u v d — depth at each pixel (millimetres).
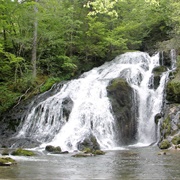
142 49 32781
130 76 24641
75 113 20688
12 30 27656
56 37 29688
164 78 23219
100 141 19188
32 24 28609
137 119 21500
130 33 32156
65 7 33031
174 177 8617
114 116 20578
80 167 10578
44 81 27562
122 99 21547
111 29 32438
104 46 30984
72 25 30078
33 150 16406
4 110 23797
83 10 32344
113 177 8648
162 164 11188
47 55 29922
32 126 21578
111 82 22859
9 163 11172
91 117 20188
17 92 25828
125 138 20469
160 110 21406
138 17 32125
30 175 8961
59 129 20203
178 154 14180
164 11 30969
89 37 31438
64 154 14914
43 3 31125
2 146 18500
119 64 28953
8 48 28531
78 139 17922
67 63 28344
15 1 26312
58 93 24609
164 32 32375
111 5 14273
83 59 31406
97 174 9156
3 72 27719
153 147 17891
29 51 29266
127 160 12414
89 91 23156
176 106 19719
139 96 22266
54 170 9930
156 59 27703
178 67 24219
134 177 8641
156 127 20203
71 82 25234
